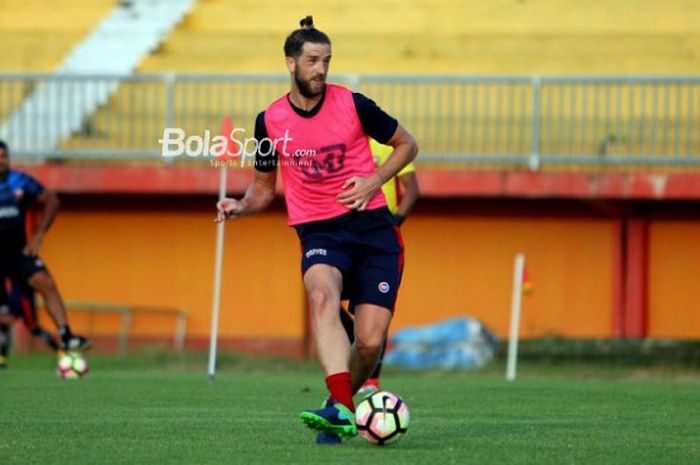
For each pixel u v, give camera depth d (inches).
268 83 2679.6
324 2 3034.0
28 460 792.9
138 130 2753.4
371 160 887.1
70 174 2474.2
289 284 2541.8
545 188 2400.3
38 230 1793.8
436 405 1277.1
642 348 2316.7
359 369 882.1
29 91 2837.1
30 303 1921.8
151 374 1940.2
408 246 2518.5
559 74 2812.5
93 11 3080.7
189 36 2967.5
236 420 1069.1
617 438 933.8
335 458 792.9
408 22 2977.4
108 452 831.7
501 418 1115.9
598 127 2640.3
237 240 2554.1
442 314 2507.4
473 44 2901.1
